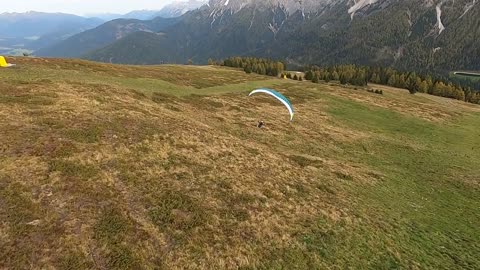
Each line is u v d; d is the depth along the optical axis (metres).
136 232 20.17
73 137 27.94
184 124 38.38
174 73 94.25
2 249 17.11
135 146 29.38
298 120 62.19
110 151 27.44
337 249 23.44
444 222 30.84
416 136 66.62
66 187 22.02
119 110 36.62
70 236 18.62
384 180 38.53
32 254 17.23
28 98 34.97
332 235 24.75
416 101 112.06
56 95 37.56
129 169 25.80
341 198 31.11
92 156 26.02
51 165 23.64
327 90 101.81
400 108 90.06
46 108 32.88
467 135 73.31
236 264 20.20
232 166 31.28
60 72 55.84
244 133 47.88
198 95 65.62
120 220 20.58
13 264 16.52
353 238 24.97
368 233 26.00
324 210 27.84
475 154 59.22
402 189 37.16
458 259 25.22
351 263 22.42
